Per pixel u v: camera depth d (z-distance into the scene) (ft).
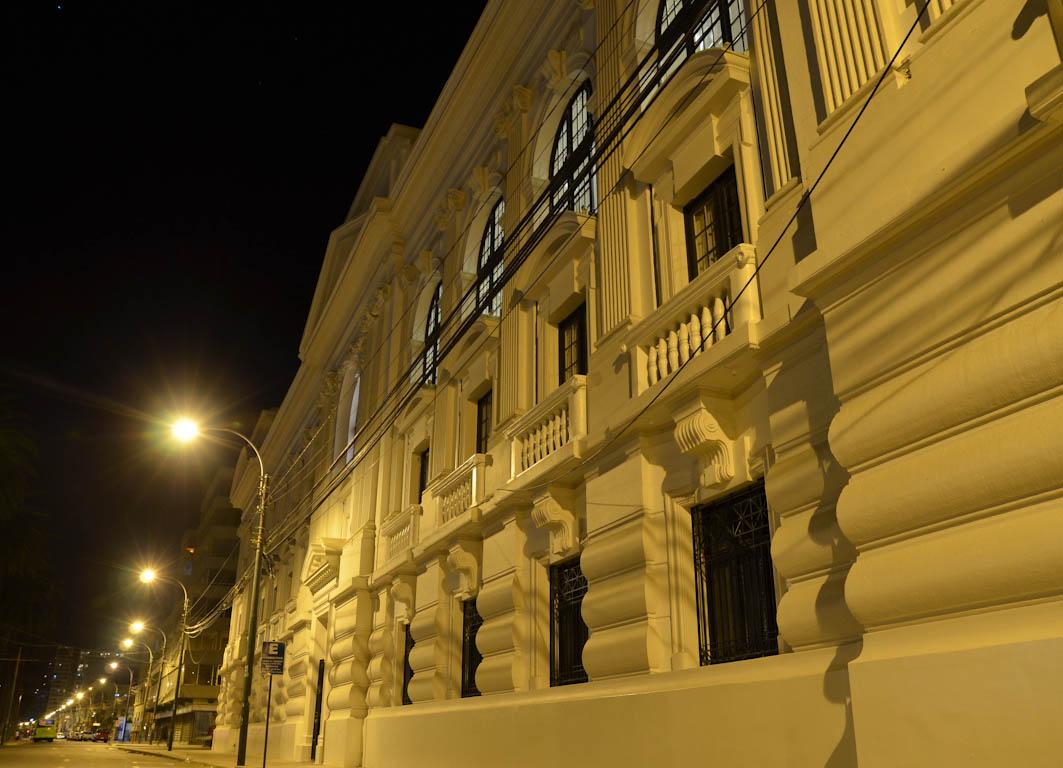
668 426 31.45
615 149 36.99
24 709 474.49
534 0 49.26
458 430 52.95
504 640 40.14
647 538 30.86
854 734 19.60
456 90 57.31
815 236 24.07
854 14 24.63
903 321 20.71
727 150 31.07
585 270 39.47
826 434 23.70
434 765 43.96
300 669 79.05
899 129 21.74
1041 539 16.55
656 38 38.34
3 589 129.08
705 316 29.12
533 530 40.45
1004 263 18.51
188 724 202.80
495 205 55.06
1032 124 17.85
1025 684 16.07
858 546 20.95
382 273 74.69
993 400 18.21
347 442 81.82
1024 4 19.07
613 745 29.04
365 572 63.67
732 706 24.12
